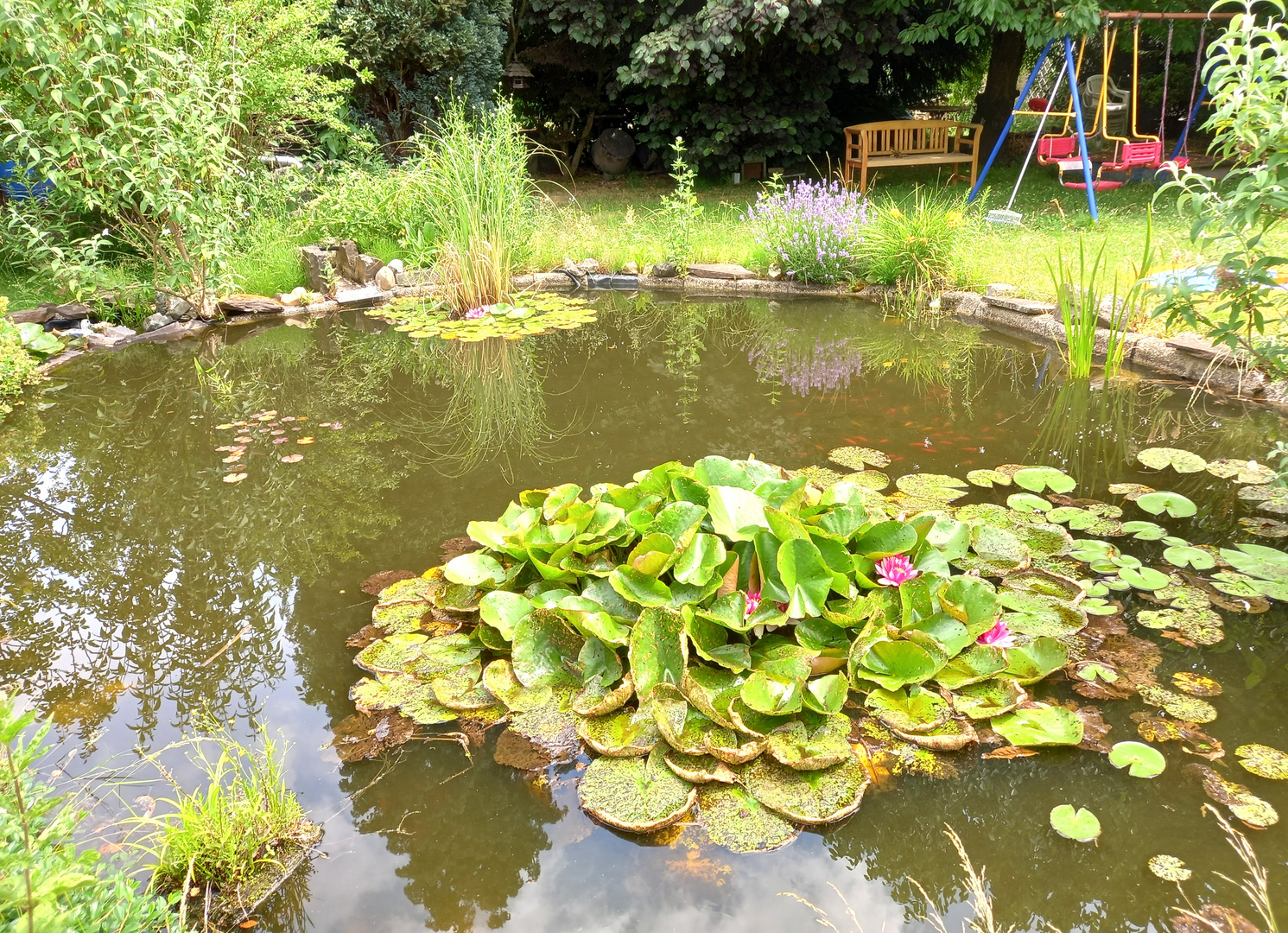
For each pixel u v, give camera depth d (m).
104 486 3.46
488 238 6.16
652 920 1.56
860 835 1.75
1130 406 3.95
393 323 5.85
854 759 1.89
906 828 1.76
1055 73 13.16
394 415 4.20
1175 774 1.87
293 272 6.51
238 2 6.82
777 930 1.54
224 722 2.12
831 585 2.26
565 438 3.81
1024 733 1.96
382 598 2.58
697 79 10.37
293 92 7.31
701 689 1.94
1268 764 1.89
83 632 2.52
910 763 1.93
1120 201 7.83
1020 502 2.99
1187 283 3.13
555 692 2.13
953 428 3.76
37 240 5.50
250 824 1.73
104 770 1.98
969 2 8.25
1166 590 2.51
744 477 2.65
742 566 2.36
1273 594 2.46
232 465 3.63
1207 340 4.18
